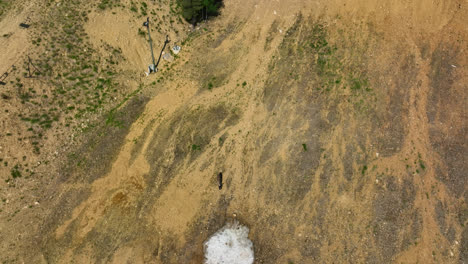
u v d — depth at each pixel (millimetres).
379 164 21891
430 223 20234
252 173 21875
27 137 21859
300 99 24844
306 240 19578
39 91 23406
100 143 22875
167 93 25844
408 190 21109
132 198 20797
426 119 23688
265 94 25359
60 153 22125
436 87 25125
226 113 24531
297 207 20609
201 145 23047
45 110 23141
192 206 20672
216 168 22125
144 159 22406
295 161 22156
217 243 19469
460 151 22562
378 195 20875
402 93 24781
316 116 23953
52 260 18391
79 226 19562
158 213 20328
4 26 25516
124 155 22547
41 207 20047
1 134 21297
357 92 24859
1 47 24172
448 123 23578
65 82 24438
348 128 23297
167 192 21141
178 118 24297
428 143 22750
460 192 21281
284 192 21125
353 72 25938
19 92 22781
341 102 24469
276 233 19859
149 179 21609
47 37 25328
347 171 21688
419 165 21906
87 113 24047
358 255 19172
